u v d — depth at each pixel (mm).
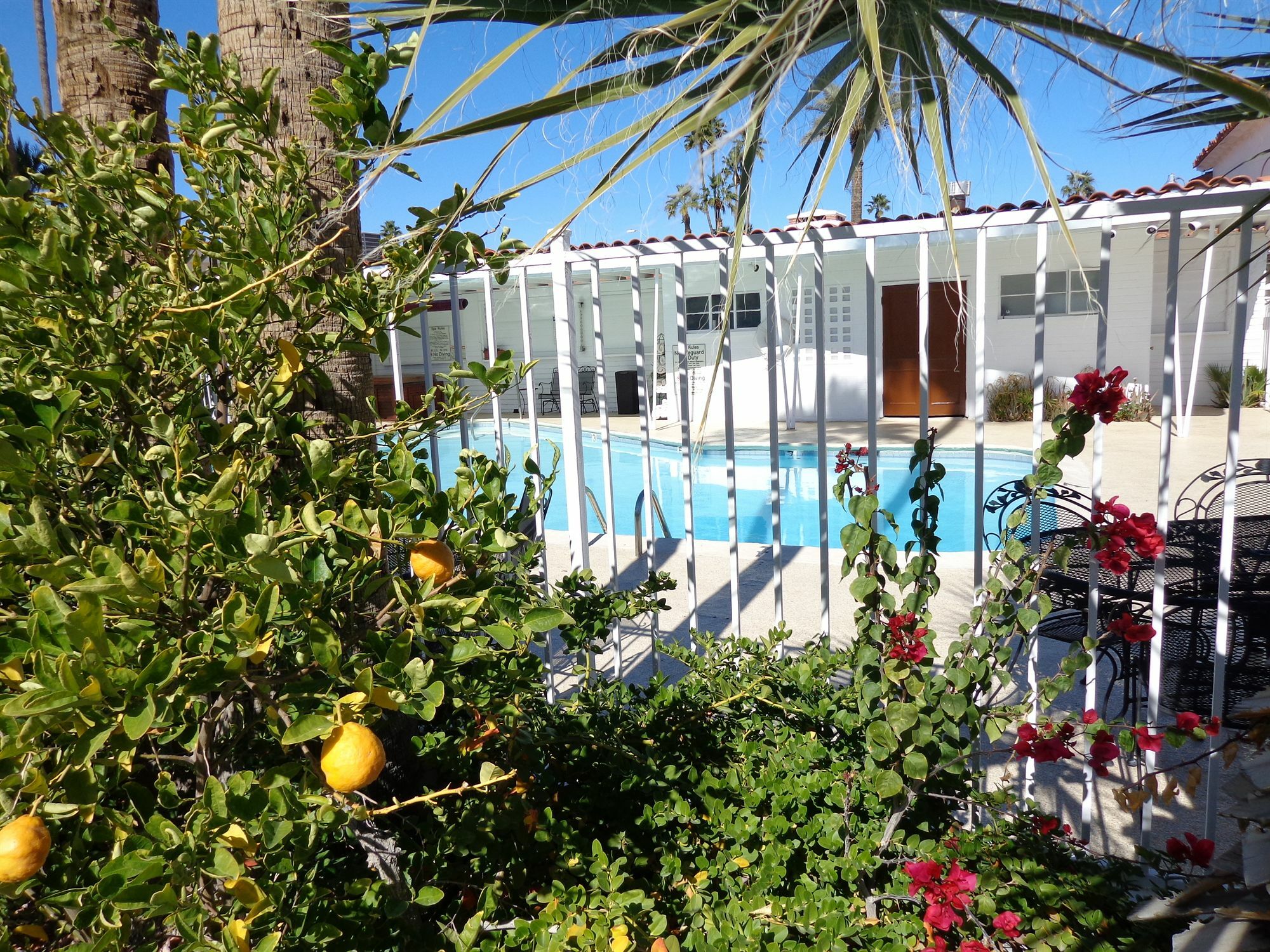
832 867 1734
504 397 18188
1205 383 14422
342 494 1515
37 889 1190
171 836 984
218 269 1528
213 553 1021
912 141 1656
